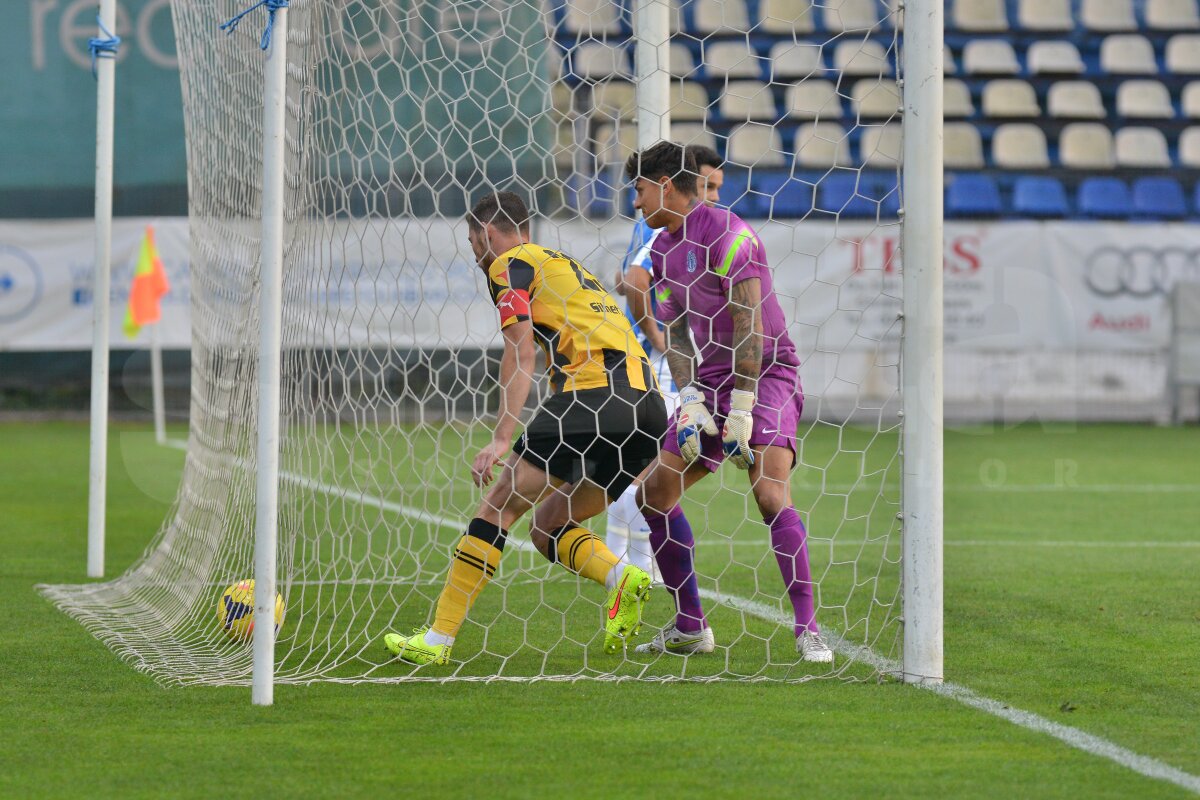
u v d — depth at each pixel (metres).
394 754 11.48
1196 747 11.77
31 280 56.50
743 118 61.03
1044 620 18.31
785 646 16.47
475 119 44.44
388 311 41.94
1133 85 67.38
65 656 15.68
